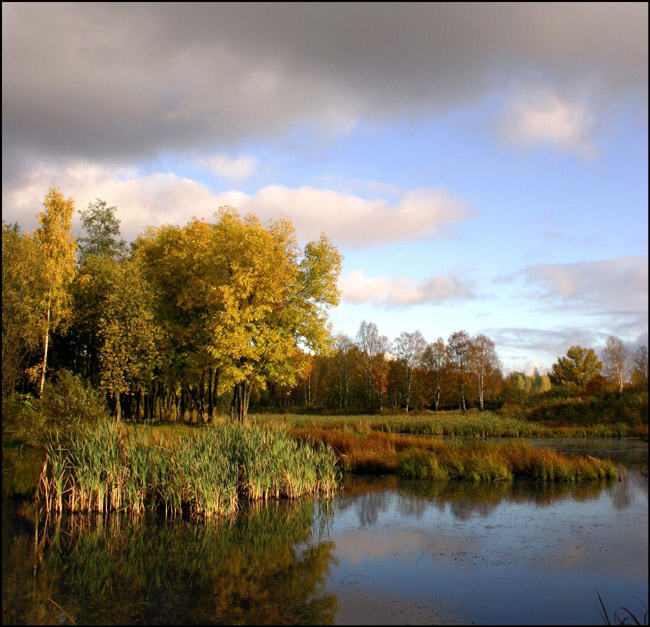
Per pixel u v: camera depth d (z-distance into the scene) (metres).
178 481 12.25
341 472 16.41
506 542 9.76
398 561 8.82
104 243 35.81
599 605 7.03
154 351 25.12
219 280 24.98
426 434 30.80
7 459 16.14
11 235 26.19
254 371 25.83
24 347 24.28
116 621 6.73
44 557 9.12
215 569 8.54
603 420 34.44
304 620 6.71
